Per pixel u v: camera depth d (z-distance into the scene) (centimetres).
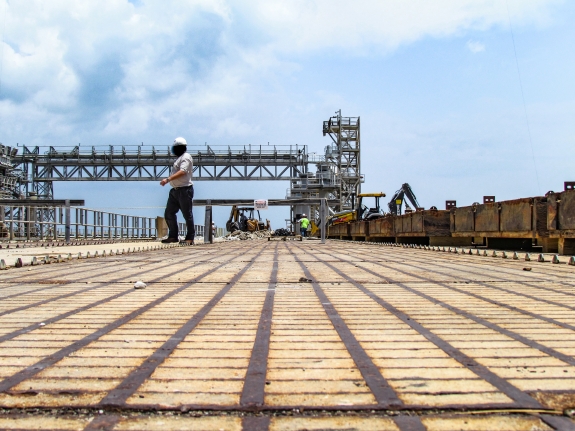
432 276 668
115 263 912
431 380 225
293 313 394
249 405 195
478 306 424
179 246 1819
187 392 210
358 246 1862
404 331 328
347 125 5091
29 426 178
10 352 275
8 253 1231
